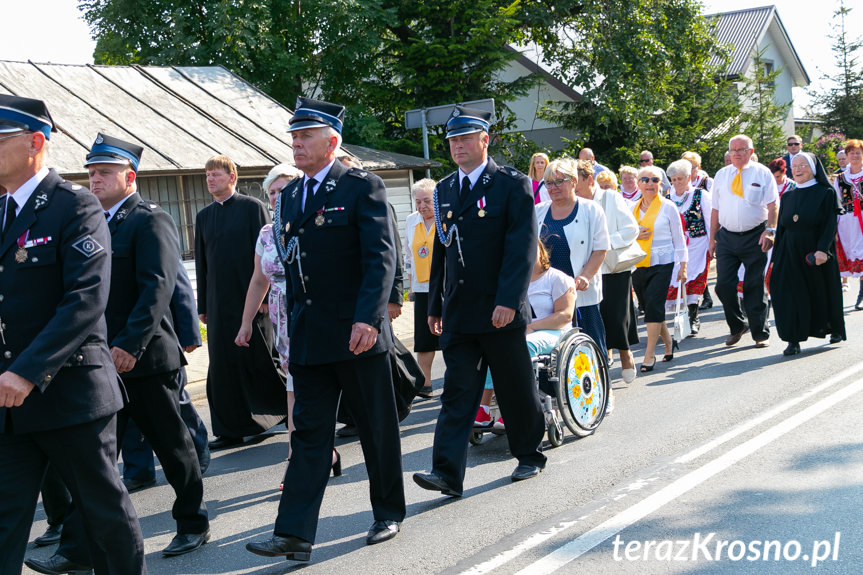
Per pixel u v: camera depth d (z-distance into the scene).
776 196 9.58
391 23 24.97
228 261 7.03
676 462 5.70
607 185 8.61
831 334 9.48
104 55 27.14
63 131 14.69
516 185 5.36
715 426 6.52
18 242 3.57
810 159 9.03
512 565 4.24
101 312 3.54
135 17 24.58
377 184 4.63
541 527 4.73
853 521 4.51
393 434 4.77
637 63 26.88
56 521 5.23
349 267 4.61
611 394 7.51
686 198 10.90
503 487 5.54
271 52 24.11
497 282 5.37
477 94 25.67
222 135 16.98
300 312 4.62
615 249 7.80
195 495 4.84
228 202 7.07
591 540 4.48
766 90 31.75
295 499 4.43
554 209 7.21
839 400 6.92
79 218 3.59
